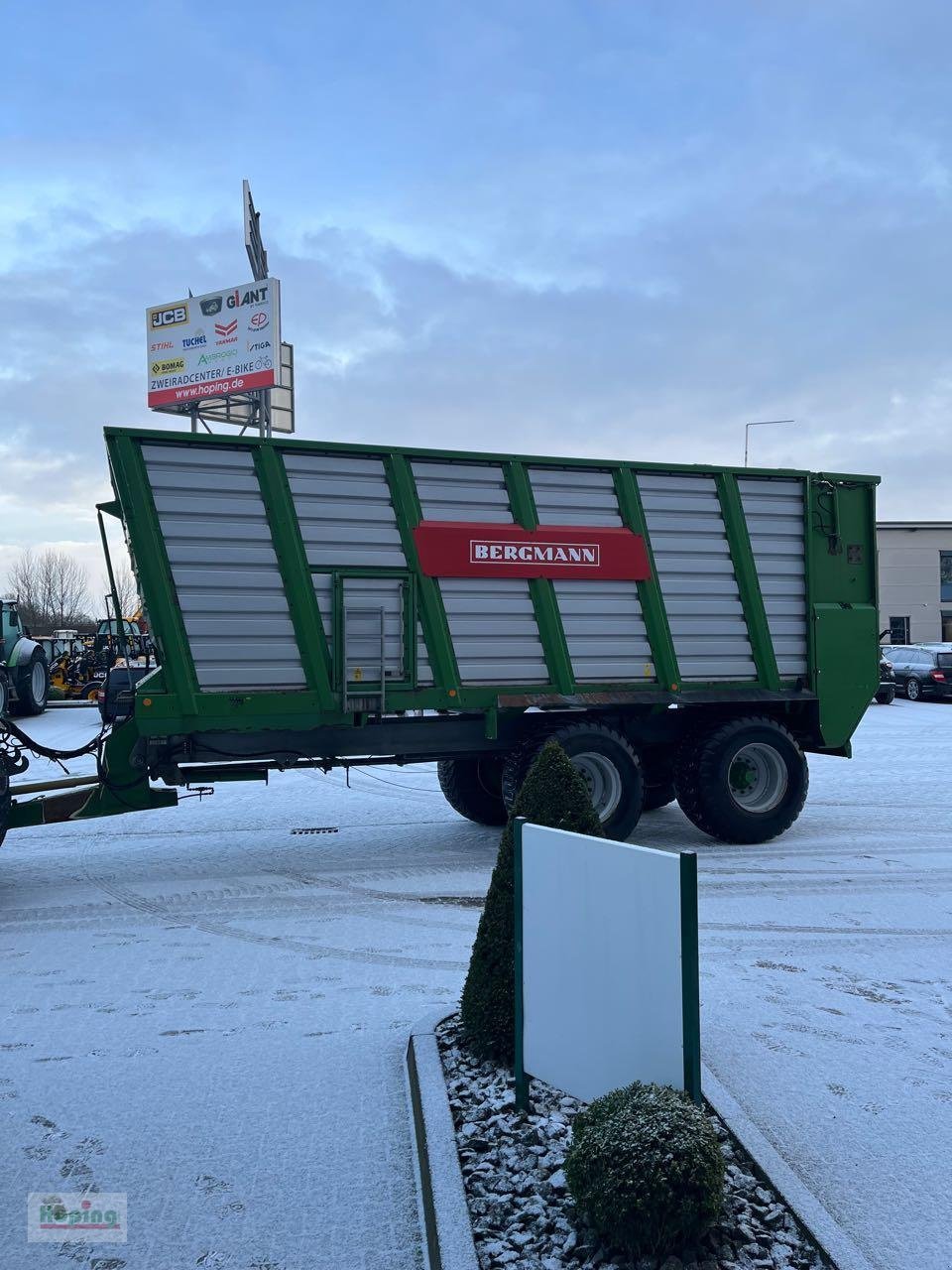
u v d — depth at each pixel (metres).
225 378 32.38
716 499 10.40
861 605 10.94
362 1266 3.32
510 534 9.53
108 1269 3.30
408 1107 4.39
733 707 10.61
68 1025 5.38
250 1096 4.50
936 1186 3.71
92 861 9.76
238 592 8.75
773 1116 4.25
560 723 9.73
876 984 6.00
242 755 9.09
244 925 7.38
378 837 10.86
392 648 9.20
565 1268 3.13
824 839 10.54
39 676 24.75
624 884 3.65
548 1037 3.99
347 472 9.10
